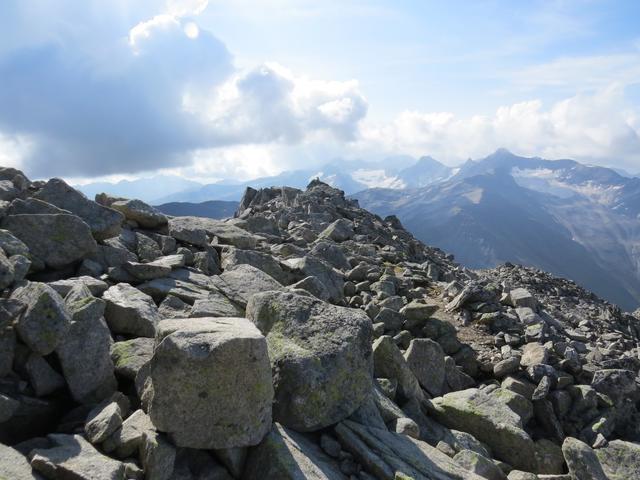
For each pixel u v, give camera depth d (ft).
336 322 46.34
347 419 43.24
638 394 68.28
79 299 44.16
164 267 62.75
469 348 74.59
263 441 36.29
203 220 98.84
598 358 77.66
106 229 65.51
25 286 42.50
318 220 164.14
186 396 33.37
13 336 38.83
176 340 33.78
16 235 54.90
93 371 40.16
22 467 29.84
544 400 63.05
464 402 55.16
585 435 61.00
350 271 102.94
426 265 130.31
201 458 35.12
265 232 131.03
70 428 36.47
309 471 34.53
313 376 40.96
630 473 53.78
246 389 34.96
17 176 74.28
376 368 55.36
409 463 39.06
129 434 33.86
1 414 34.55
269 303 48.78
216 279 67.00
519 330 82.33
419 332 77.10
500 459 51.37
